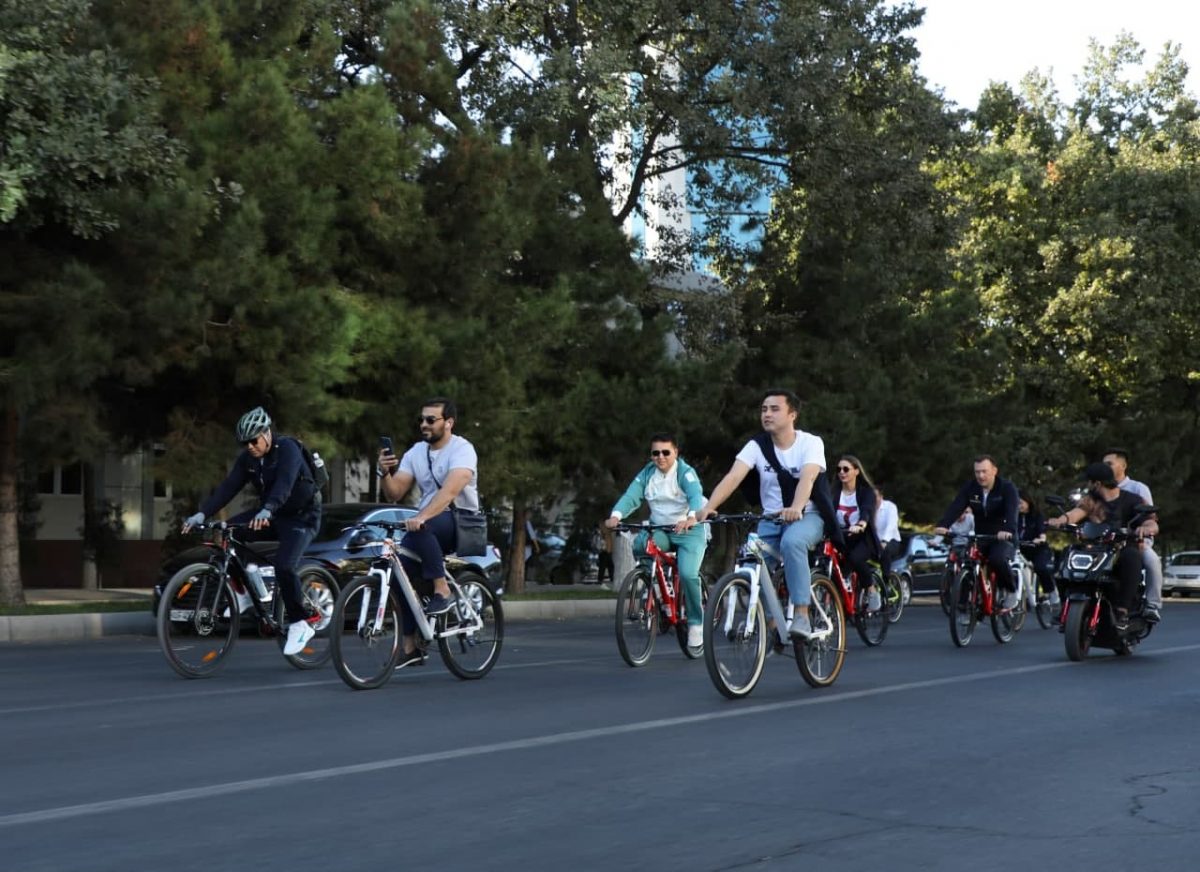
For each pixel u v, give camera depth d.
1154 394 64.69
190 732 11.23
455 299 29.41
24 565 38.19
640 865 6.94
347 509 25.03
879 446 40.41
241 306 24.25
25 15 22.73
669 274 41.00
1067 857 7.14
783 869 6.86
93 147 22.55
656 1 36.25
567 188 33.88
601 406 33.03
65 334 22.38
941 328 44.62
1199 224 61.03
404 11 29.95
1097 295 58.94
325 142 27.50
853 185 38.34
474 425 28.67
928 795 8.69
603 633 24.23
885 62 40.25
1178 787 8.99
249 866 6.91
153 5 25.03
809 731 11.27
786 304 41.78
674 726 11.53
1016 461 58.75
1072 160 60.81
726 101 37.38
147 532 40.38
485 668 15.52
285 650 16.06
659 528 17.28
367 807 8.27
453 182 28.86
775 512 14.01
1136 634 18.41
